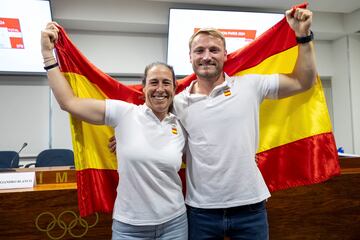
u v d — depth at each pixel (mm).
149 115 1252
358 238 2090
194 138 1290
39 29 3754
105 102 1269
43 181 1922
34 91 4043
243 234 1250
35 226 1716
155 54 4465
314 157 1521
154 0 4023
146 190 1162
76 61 1448
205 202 1237
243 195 1223
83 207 1397
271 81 1351
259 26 4207
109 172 1491
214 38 1299
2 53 3738
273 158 1567
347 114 4918
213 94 1299
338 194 2064
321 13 4711
